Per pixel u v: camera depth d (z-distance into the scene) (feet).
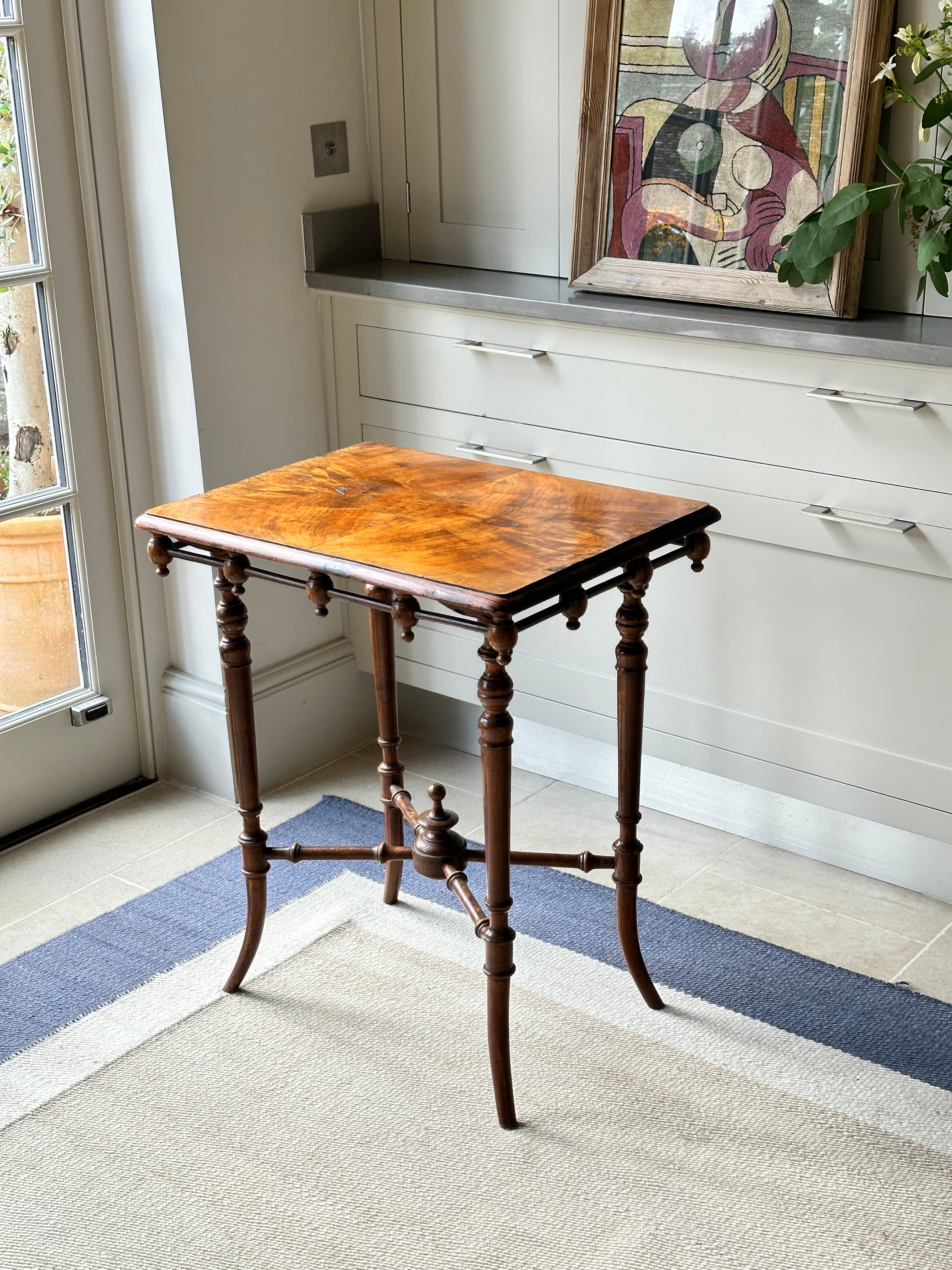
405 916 8.46
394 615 5.98
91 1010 7.70
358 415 9.93
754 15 7.97
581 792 10.00
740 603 8.39
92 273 9.10
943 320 7.83
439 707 10.70
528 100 9.20
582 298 8.61
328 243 9.78
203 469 9.37
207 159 8.90
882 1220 6.08
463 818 9.64
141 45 8.51
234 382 9.42
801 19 7.80
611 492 6.92
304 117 9.50
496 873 6.32
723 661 8.60
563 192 9.24
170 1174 6.47
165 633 10.16
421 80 9.64
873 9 7.48
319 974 7.92
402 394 9.58
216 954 8.17
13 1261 6.00
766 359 7.75
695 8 8.18
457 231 9.88
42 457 9.29
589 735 9.41
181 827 9.72
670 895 8.68
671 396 8.22
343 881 8.87
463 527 6.42
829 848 8.96
